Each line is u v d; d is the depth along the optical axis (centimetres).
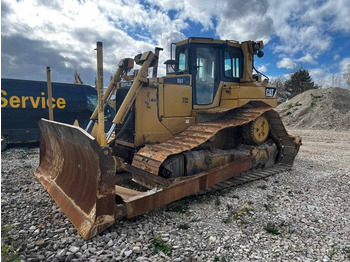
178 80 507
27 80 909
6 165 635
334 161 739
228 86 555
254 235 321
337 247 294
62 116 984
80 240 296
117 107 554
